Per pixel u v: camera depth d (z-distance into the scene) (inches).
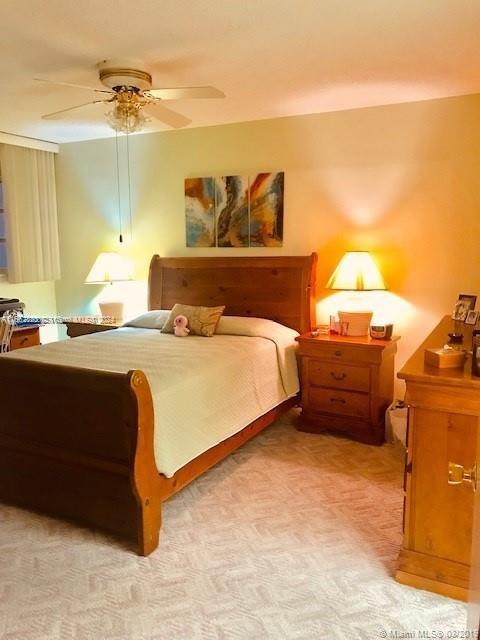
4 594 79.4
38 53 104.3
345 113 151.9
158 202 187.0
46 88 127.1
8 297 196.1
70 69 113.8
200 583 82.2
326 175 157.2
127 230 194.7
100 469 93.0
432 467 78.4
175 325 152.3
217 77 119.8
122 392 85.3
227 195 172.6
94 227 201.6
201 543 93.2
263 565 86.7
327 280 160.7
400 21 90.0
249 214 169.5
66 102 140.3
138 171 189.0
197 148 176.4
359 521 100.4
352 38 97.5
